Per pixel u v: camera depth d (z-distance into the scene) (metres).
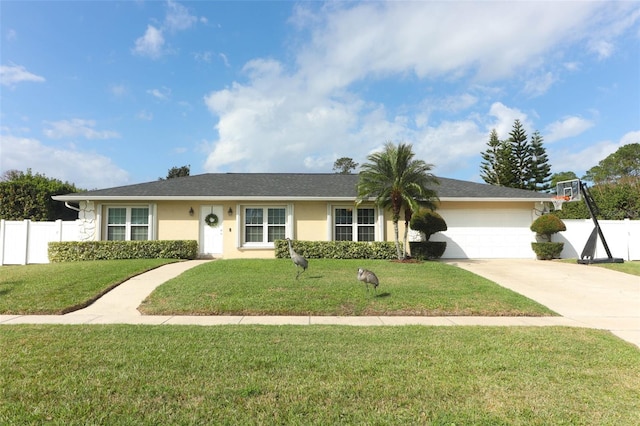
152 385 4.36
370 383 4.48
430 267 13.52
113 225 17.52
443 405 3.96
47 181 26.62
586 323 7.91
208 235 17.75
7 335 6.46
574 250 18.30
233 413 3.75
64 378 4.56
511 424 3.59
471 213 18.44
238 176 21.14
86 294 9.70
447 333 6.82
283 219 17.94
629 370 5.04
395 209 14.94
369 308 8.84
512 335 6.71
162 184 19.05
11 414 3.69
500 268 14.54
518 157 43.81
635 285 11.64
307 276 11.74
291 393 4.20
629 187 30.17
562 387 4.45
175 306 8.84
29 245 17.12
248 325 7.43
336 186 19.31
